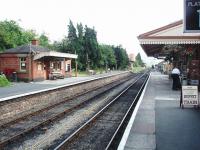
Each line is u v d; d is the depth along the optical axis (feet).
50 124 51.37
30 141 40.32
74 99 86.99
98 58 289.74
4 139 41.81
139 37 88.74
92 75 223.10
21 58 143.02
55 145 38.55
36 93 72.95
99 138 42.42
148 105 63.00
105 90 112.47
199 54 93.15
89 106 73.31
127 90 116.06
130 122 45.24
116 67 377.71
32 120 54.95
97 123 52.54
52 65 160.76
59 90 89.35
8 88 103.86
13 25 240.32
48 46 286.87
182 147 31.96
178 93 87.71
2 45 196.75
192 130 39.78
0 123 53.01
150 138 36.50
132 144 33.99
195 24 29.78
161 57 177.47
